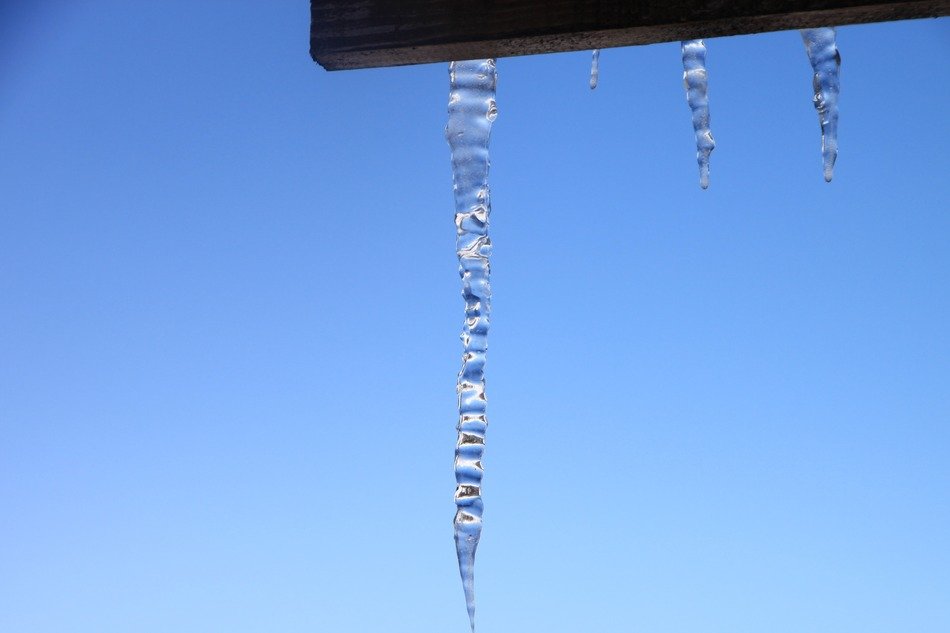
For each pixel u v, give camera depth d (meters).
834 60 1.28
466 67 1.29
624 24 1.05
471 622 1.23
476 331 1.29
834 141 1.27
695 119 1.45
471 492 1.27
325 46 1.08
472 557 1.25
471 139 1.29
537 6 1.06
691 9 1.05
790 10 1.04
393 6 1.08
